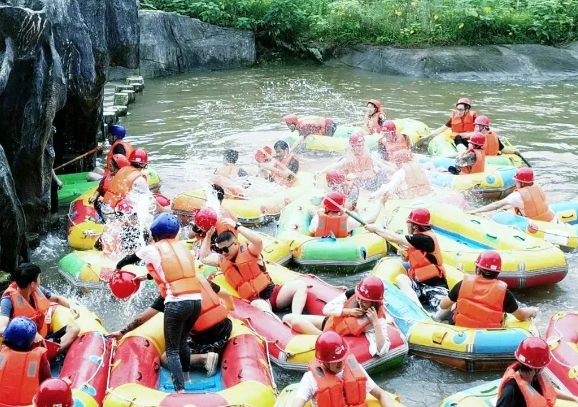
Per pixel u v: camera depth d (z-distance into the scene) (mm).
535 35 20984
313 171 11281
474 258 7684
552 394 4766
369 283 5836
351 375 4766
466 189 10219
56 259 8148
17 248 7430
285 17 21234
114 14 10422
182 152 12172
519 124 14180
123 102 14914
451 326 6242
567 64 19734
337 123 14125
